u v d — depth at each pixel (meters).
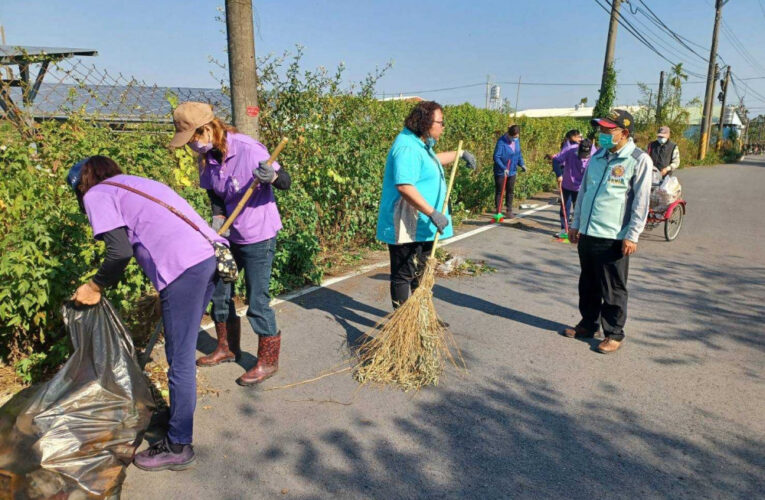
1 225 3.80
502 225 9.88
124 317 4.34
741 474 2.92
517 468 2.96
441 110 4.05
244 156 3.46
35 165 4.35
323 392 3.73
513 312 5.29
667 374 4.04
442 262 6.79
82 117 5.65
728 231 9.65
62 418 2.66
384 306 5.39
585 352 4.41
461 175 11.02
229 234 3.61
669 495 2.76
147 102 6.57
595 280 4.50
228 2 5.41
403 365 3.89
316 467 2.96
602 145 4.22
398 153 3.97
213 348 4.35
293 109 7.07
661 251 8.03
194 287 2.83
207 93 8.24
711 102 36.50
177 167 5.41
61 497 2.49
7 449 2.55
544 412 3.52
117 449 2.72
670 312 5.35
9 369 3.91
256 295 3.71
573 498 2.74
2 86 4.90
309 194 6.89
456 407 3.57
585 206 4.37
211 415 3.44
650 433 3.29
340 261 6.95
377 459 3.03
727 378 3.99
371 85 8.04
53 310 3.71
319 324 4.90
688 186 18.39
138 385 2.95
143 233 2.77
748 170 29.27
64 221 3.91
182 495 2.74
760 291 6.07
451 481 2.86
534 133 16.23
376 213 7.62
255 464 2.98
